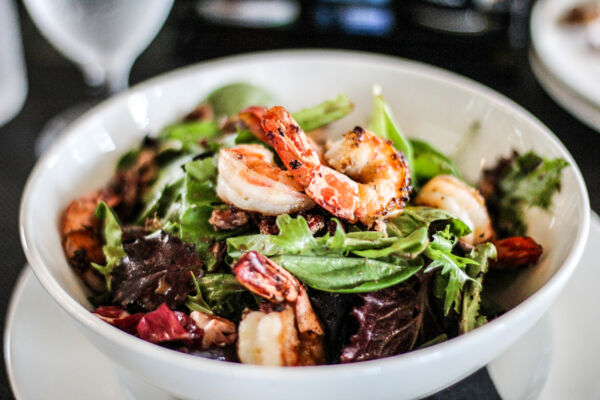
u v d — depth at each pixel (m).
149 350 0.24
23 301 0.32
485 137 0.36
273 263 0.27
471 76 0.51
